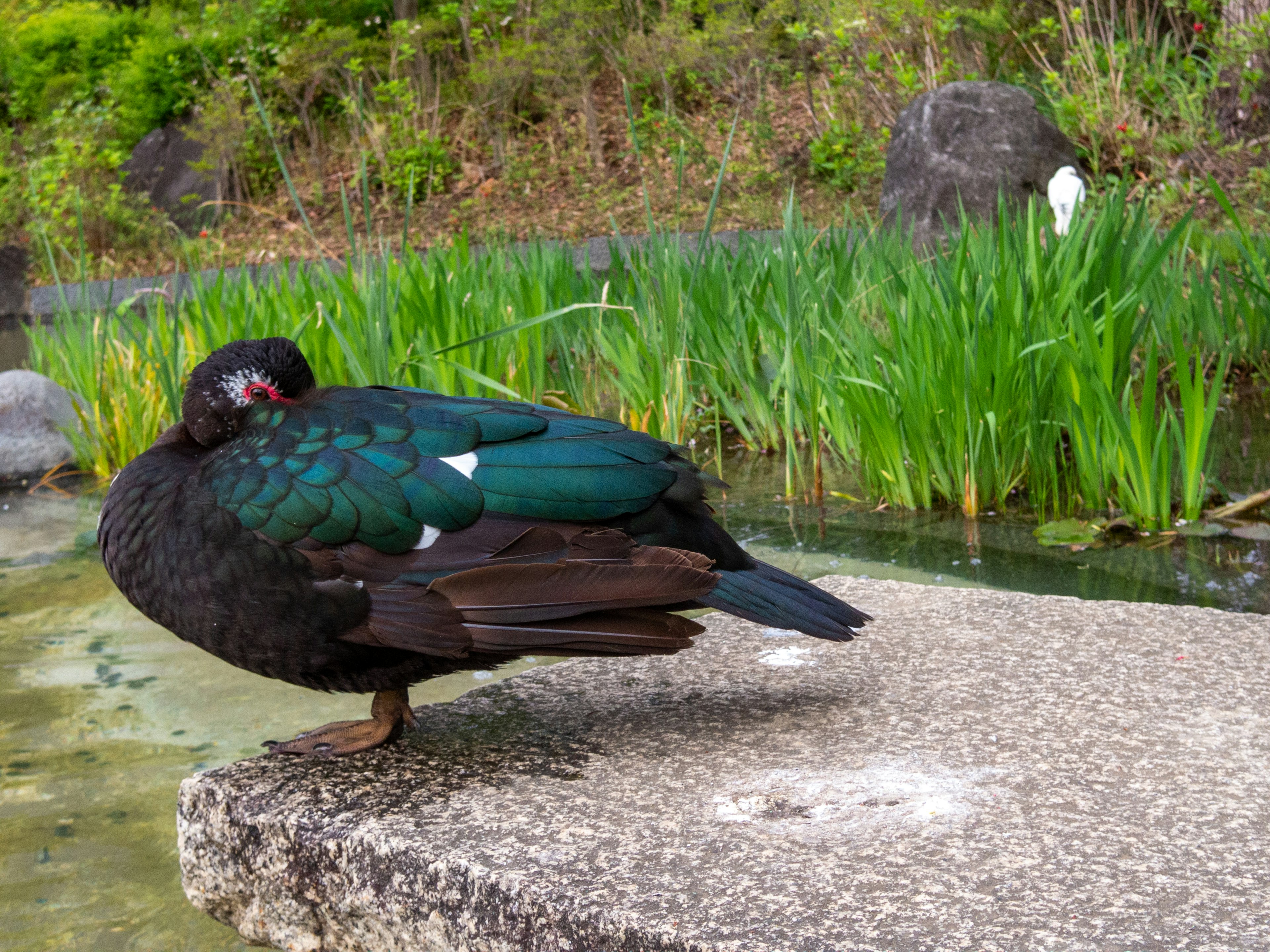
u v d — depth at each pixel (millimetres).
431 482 2143
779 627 2160
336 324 5641
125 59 18891
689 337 6363
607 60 16141
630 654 2146
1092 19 12938
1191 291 6391
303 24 17766
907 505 4918
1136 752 2219
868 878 1803
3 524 5719
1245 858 1832
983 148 9984
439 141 16016
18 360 11195
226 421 2312
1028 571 3973
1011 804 2029
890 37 13000
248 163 16688
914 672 2668
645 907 1753
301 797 2213
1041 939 1624
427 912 1963
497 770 2285
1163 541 4227
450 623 2109
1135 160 10875
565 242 8031
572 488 2182
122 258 15703
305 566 2119
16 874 2482
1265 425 5621
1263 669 2609
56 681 3527
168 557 2168
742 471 5734
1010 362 4715
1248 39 10438
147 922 2318
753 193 13359
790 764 2230
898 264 6574
